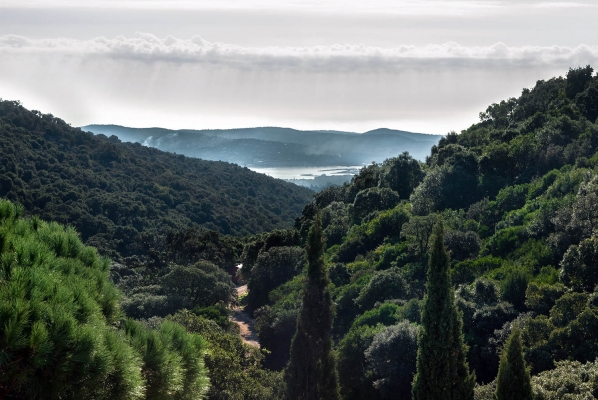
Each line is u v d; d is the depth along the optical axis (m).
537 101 102.00
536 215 44.78
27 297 7.54
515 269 35.16
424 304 19.48
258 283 61.34
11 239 9.05
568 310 27.75
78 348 7.45
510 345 18.05
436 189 64.75
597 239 32.06
